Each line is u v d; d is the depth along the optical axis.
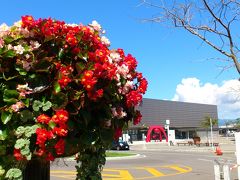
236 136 10.84
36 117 3.28
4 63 3.33
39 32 3.46
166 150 48.41
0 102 3.29
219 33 7.17
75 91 3.36
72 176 18.08
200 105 108.31
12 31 3.50
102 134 3.60
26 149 3.19
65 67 3.40
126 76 3.82
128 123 3.97
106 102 3.58
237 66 7.18
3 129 3.24
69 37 3.46
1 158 3.25
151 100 93.62
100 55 3.54
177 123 100.31
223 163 12.21
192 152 42.12
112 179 16.84
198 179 16.69
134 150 49.56
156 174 19.00
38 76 3.35
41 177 3.71
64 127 3.22
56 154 3.33
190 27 7.21
